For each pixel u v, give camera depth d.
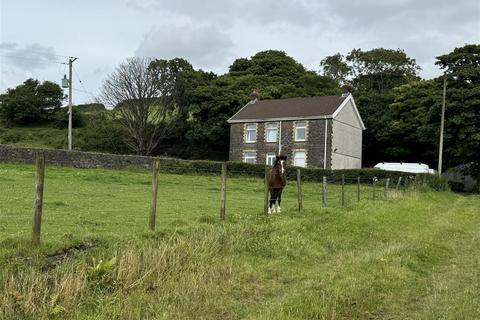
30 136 67.81
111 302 7.36
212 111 58.88
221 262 9.95
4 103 77.62
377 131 59.47
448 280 9.97
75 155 35.22
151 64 59.50
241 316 7.48
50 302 6.96
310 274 9.93
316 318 7.35
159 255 8.92
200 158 60.78
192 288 8.24
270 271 10.00
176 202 18.86
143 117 57.81
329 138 46.25
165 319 7.05
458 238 15.63
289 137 48.47
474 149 43.66
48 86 79.00
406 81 75.88
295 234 13.02
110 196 19.75
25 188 20.08
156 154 60.56
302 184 34.41
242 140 51.47
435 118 45.50
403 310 8.03
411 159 60.31
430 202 26.92
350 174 37.22
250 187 30.12
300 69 73.50
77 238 9.27
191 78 61.72
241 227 12.38
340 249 12.85
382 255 11.55
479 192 46.41
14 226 10.74
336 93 67.88
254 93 56.03
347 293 8.41
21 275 7.27
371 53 77.88
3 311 6.60
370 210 19.20
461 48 46.53
